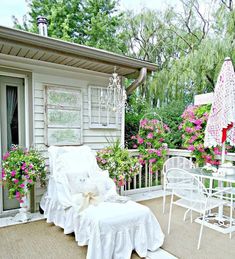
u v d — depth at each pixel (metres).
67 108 3.75
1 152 3.30
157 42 8.65
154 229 2.37
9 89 3.37
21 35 2.56
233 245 2.45
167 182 3.31
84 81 3.97
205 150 3.82
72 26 9.70
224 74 2.93
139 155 4.59
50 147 3.29
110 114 4.28
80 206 2.39
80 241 2.31
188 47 7.86
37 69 3.47
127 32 8.98
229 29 6.39
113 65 3.57
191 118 3.94
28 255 2.24
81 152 3.38
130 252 2.17
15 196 3.13
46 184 3.49
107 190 2.91
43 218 3.21
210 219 3.16
